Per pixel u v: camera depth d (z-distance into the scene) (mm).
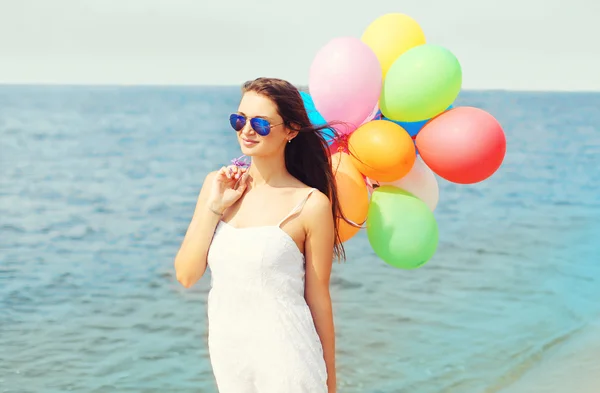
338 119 3605
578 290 10297
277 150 2912
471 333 8203
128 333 8539
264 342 2736
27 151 27688
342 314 8922
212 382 7137
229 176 2857
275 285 2750
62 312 9375
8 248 13031
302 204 2838
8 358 7711
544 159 29641
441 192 20906
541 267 11852
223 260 2795
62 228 14859
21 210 16719
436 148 3559
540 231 15328
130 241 13766
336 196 3107
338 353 7523
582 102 85000
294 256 2801
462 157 3496
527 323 8602
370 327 8398
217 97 88875
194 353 7902
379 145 3436
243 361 2768
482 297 9852
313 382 2758
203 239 2873
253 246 2754
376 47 3855
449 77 3520
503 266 11891
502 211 18047
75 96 86188
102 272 11477
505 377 6773
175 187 20500
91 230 14711
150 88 152500
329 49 3627
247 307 2752
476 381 6699
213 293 2840
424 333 8195
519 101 84750
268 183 2920
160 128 40000
